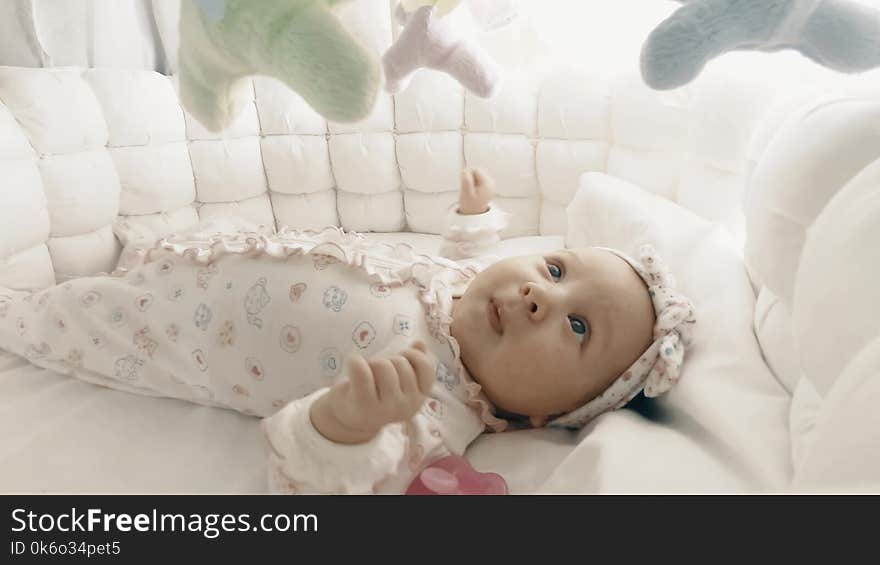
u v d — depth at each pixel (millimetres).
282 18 507
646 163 1299
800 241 727
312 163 1404
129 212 1300
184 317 947
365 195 1451
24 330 989
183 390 957
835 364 579
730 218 1158
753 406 742
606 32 1394
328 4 562
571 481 720
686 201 1229
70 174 1167
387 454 699
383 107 1392
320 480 680
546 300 871
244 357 912
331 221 1471
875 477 461
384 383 621
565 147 1374
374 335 878
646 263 958
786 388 785
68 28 1263
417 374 640
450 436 841
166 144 1308
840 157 689
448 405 865
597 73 1368
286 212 1446
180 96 635
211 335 930
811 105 773
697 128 1182
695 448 724
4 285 1094
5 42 1227
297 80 505
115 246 1283
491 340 895
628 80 1316
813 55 557
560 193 1397
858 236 582
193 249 991
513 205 1442
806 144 726
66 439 854
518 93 1393
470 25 1128
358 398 621
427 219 1471
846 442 483
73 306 978
